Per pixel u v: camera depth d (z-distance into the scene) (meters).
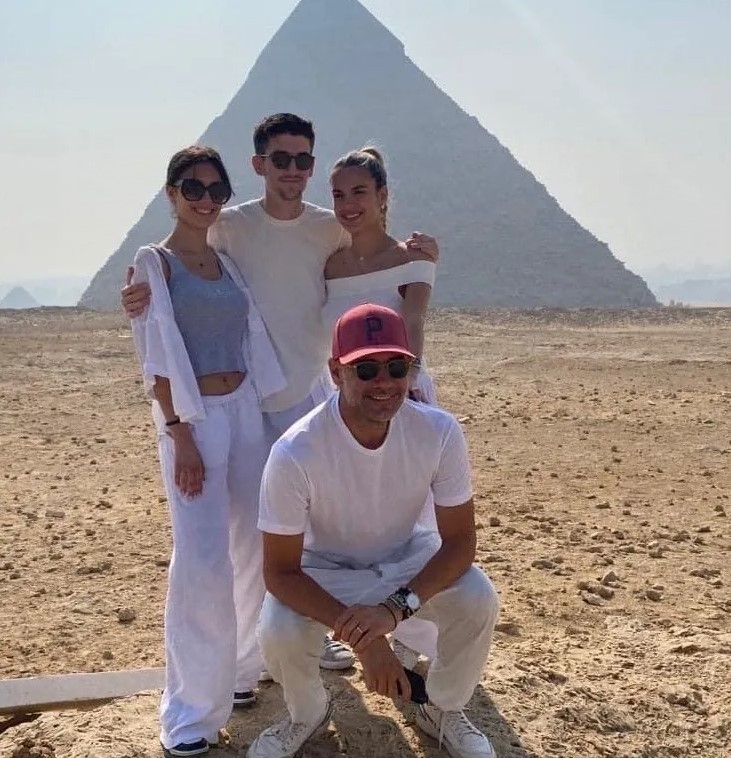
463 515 2.78
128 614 4.06
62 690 3.25
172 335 3.00
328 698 2.89
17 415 9.62
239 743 2.91
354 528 2.79
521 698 3.11
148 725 2.94
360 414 2.62
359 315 2.62
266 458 3.17
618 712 3.10
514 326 23.83
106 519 5.55
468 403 10.20
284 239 3.34
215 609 2.91
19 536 5.21
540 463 7.02
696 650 3.59
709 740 3.01
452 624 2.75
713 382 11.91
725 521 5.45
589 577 4.50
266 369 3.22
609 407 9.80
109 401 10.68
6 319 25.62
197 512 2.99
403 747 2.87
